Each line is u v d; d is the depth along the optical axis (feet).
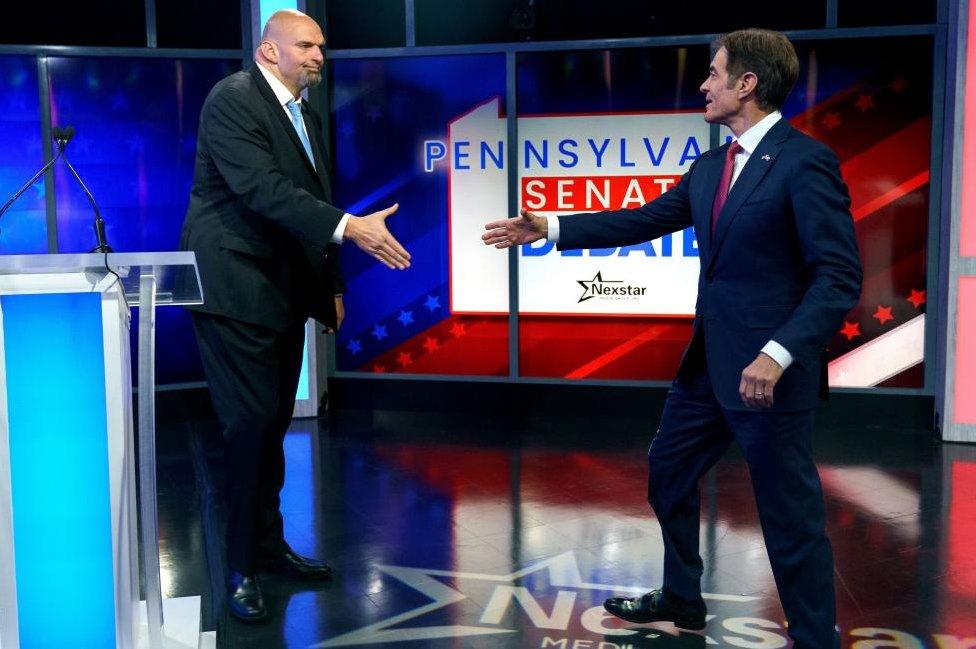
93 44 16.57
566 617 9.38
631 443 15.88
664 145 16.63
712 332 7.84
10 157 16.38
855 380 16.70
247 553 9.61
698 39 16.11
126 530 6.98
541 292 17.46
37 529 6.81
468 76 16.98
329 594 10.03
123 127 16.70
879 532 11.59
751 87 7.54
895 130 15.92
